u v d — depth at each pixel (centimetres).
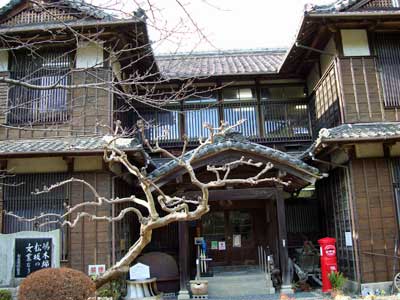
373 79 1292
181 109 1620
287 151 1605
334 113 1339
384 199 1183
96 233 1145
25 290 654
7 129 1247
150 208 661
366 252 1147
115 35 1194
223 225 1489
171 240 1477
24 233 1088
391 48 1321
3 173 1143
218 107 1627
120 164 1277
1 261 1073
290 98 1650
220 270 1429
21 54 1288
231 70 1666
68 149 1091
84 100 1242
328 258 1198
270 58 1984
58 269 699
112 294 1072
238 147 1141
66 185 1169
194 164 1140
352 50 1305
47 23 1195
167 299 1178
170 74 1579
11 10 1323
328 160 1348
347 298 1033
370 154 1202
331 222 1395
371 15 1224
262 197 1209
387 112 1275
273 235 1348
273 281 1248
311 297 1115
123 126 1427
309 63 1557
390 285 1127
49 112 1251
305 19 1225
